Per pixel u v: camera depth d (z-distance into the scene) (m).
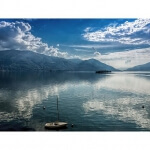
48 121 16.09
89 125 15.51
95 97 20.41
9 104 18.88
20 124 15.66
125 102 19.23
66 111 17.62
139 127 15.23
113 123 15.70
